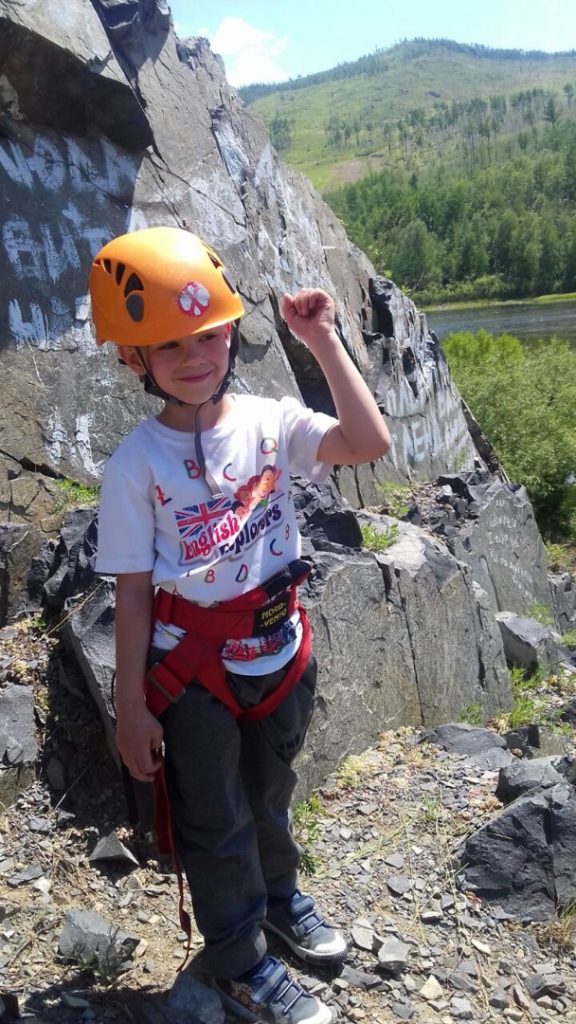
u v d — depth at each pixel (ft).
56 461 16.40
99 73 17.57
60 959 8.85
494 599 25.70
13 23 15.92
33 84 16.92
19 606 13.30
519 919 10.30
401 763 13.33
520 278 351.87
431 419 31.40
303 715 8.41
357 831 11.50
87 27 17.65
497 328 201.57
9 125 16.97
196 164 21.47
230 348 8.02
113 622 11.78
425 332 33.45
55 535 15.74
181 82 21.79
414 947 9.62
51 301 17.01
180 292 7.32
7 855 10.19
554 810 11.07
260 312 22.45
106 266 7.61
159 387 7.57
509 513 28.02
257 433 7.86
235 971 8.05
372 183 577.43
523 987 9.34
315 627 13.03
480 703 17.98
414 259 368.48
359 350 28.12
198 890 7.98
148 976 8.76
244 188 23.53
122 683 7.53
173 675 7.63
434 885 10.57
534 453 49.14
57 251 17.33
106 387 17.58
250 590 7.66
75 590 12.94
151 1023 8.06
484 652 18.47
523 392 52.60
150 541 7.52
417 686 15.61
